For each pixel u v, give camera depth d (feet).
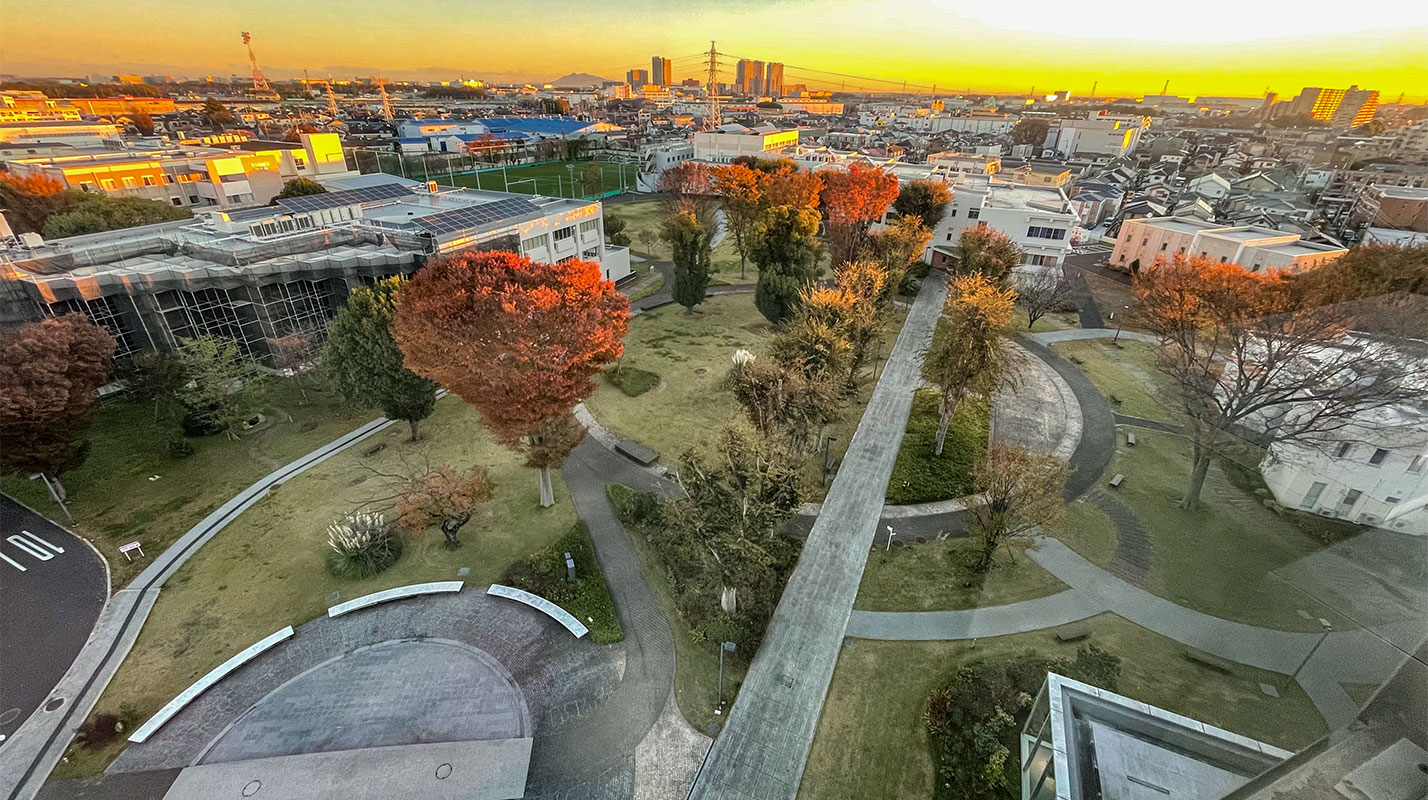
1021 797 59.11
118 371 115.24
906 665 74.18
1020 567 87.76
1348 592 38.29
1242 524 72.23
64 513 97.76
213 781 59.57
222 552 91.04
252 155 281.74
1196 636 69.56
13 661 73.92
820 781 62.18
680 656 76.18
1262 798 27.66
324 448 116.57
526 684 72.33
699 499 79.87
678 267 180.75
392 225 158.40
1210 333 74.69
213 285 130.21
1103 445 116.37
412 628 79.46
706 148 422.82
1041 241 216.54
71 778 61.82
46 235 173.47
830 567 89.76
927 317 189.67
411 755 62.03
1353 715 30.63
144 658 74.59
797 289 156.87
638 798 60.85
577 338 81.82
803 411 100.53
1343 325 55.93
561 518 99.50
